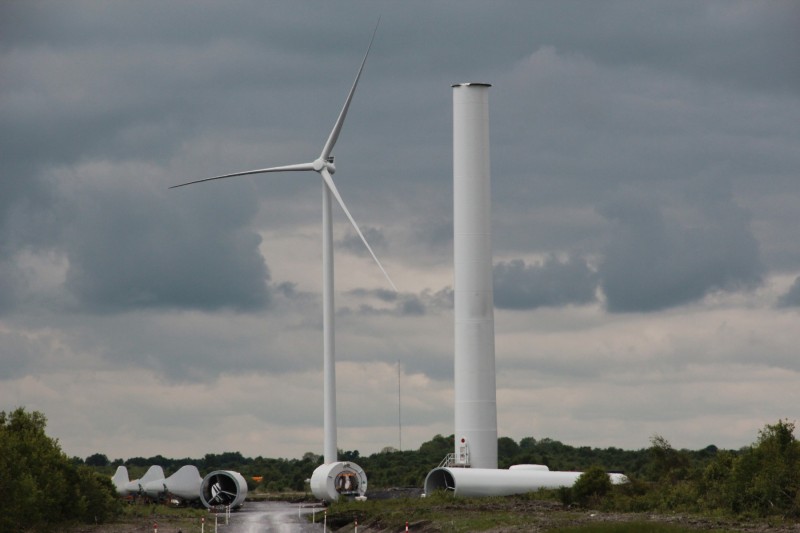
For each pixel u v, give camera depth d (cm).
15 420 19812
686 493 19288
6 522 15362
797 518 16175
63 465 19338
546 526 15575
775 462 17238
